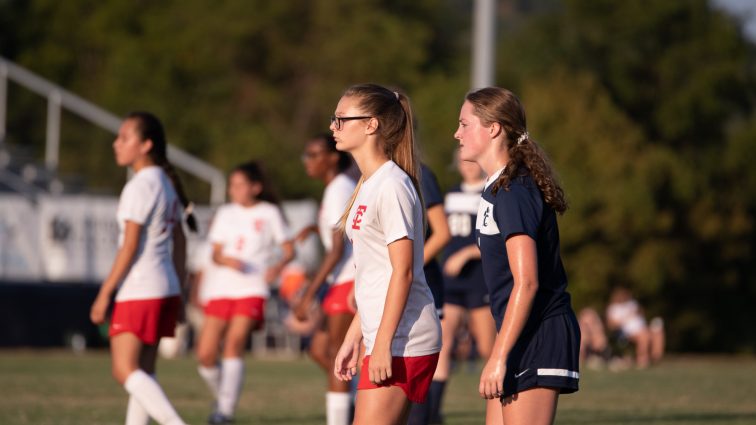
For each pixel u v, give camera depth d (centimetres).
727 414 3897
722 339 15350
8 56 19288
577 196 12588
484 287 3375
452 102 15750
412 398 1789
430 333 1802
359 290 1825
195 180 15525
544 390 1723
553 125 13312
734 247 14450
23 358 7475
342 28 18725
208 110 18162
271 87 18900
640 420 3628
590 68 16938
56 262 9219
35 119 18325
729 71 15562
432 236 2680
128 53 17575
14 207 9069
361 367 1809
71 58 19025
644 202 12850
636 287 13275
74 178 11369
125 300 2508
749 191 14588
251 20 18575
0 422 3309
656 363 10262
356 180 3216
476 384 5697
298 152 17425
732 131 15612
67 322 9431
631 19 16162
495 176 1786
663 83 16062
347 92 1864
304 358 9081
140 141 2597
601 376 6856
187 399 4334
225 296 3594
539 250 1738
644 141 13875
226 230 3688
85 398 4228
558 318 1739
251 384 5356
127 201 2509
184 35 18438
